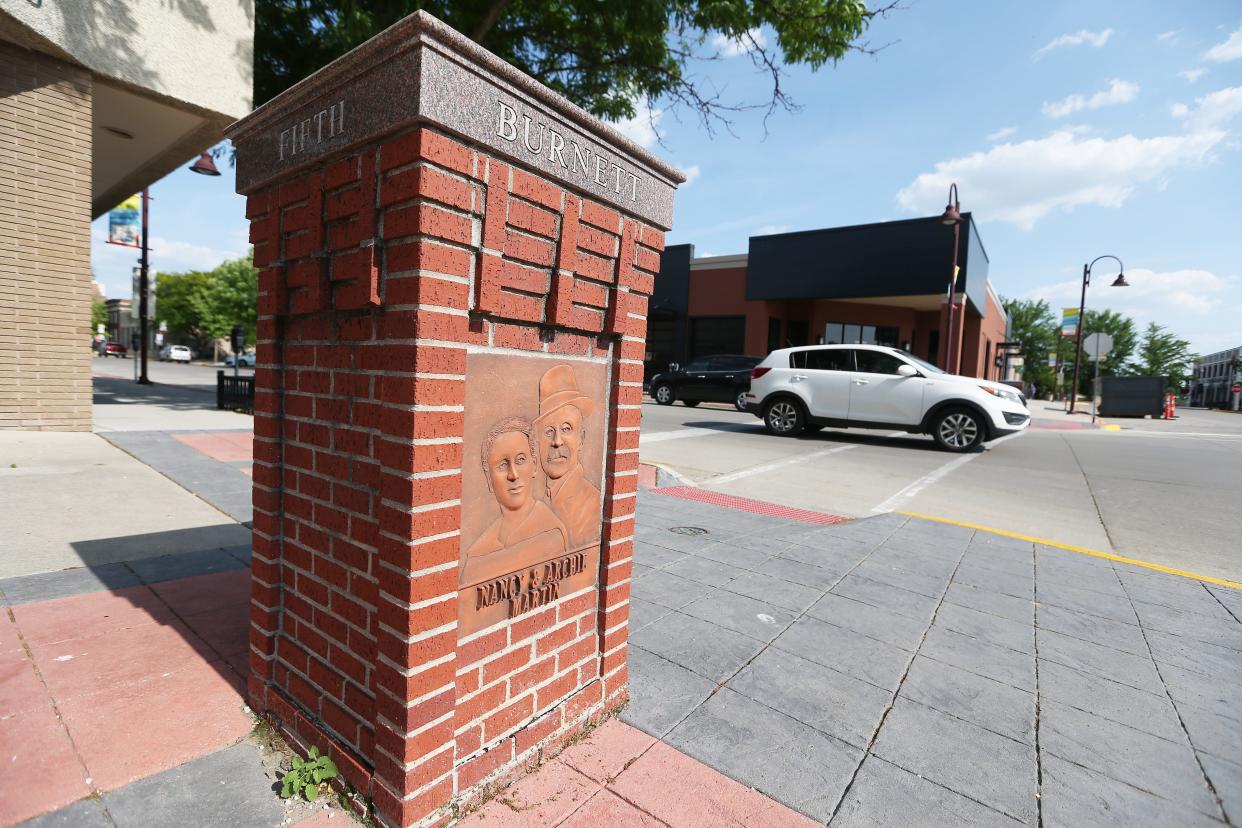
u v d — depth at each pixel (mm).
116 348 58125
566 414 2148
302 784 1913
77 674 2506
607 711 2465
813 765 2229
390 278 1651
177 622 3002
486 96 1653
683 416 15820
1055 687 2852
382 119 1591
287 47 10312
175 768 2004
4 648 2686
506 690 2027
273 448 2178
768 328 23812
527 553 2051
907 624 3471
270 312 2123
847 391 11250
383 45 1549
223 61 8703
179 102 8406
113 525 4449
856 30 9234
